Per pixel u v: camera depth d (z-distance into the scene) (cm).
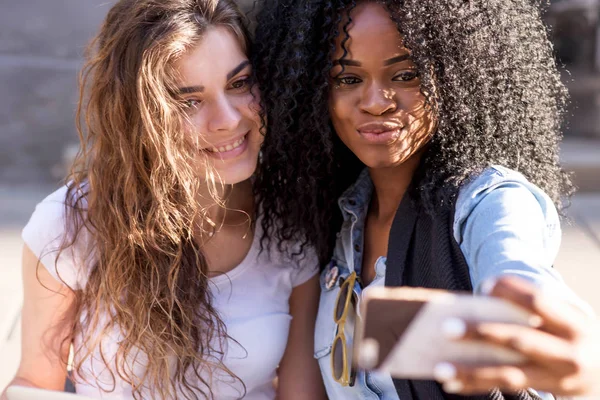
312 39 126
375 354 69
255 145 136
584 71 448
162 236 134
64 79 472
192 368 137
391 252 122
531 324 67
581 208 350
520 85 122
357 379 131
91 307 138
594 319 73
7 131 457
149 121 128
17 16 498
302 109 131
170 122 128
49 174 434
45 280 139
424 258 117
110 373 136
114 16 133
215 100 129
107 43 132
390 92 121
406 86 121
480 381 64
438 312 68
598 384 65
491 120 120
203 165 133
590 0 441
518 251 91
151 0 128
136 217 133
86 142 141
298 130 133
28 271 140
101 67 133
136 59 127
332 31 121
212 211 141
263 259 147
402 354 68
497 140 122
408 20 116
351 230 138
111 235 135
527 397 106
